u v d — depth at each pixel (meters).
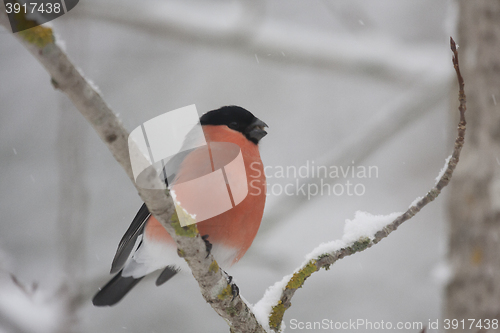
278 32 10.09
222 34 9.95
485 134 6.70
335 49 10.26
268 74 15.53
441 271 6.89
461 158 6.86
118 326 12.84
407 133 14.96
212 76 15.43
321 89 15.61
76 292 8.55
